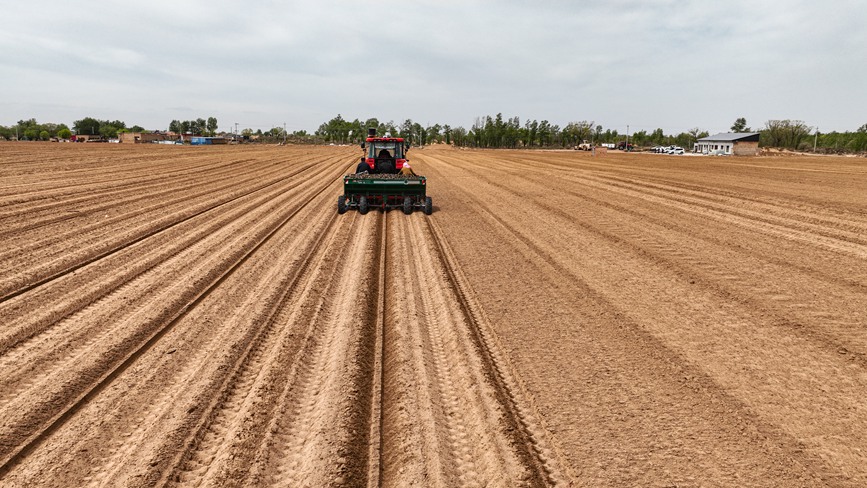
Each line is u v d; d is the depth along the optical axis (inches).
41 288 320.2
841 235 527.5
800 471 161.9
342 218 615.8
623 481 156.9
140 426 182.2
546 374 225.0
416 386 216.1
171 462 163.6
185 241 457.7
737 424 187.6
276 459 168.2
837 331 274.4
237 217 597.9
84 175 965.2
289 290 334.6
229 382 214.2
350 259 421.1
